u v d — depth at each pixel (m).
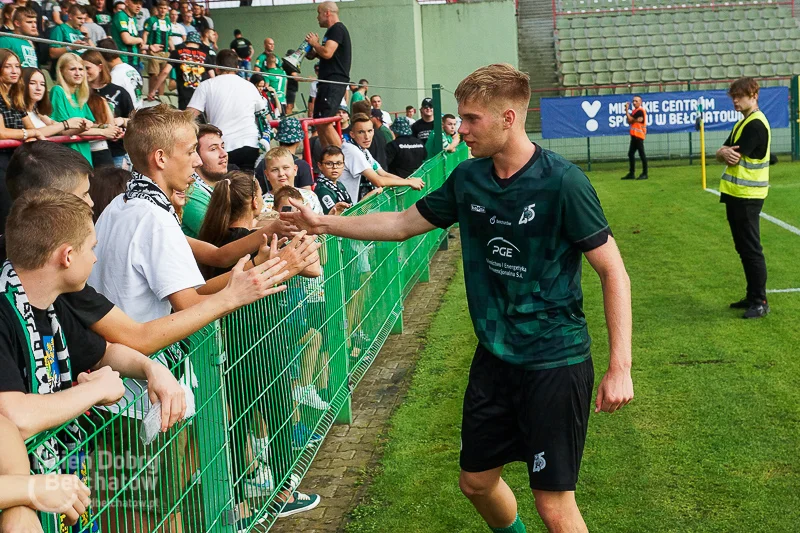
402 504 3.69
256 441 3.17
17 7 6.81
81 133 5.13
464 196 2.75
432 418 4.72
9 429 1.66
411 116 15.34
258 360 3.15
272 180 5.20
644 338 5.97
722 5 23.92
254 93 6.75
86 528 1.95
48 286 1.98
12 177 2.70
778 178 15.12
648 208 12.40
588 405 2.75
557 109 18.44
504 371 2.74
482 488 2.87
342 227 3.10
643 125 16.19
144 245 2.68
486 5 20.61
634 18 23.78
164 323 2.36
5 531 1.56
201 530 2.62
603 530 3.35
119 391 1.95
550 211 2.60
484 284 2.76
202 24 13.48
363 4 19.64
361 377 5.01
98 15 10.02
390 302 6.23
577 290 2.70
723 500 3.57
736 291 7.22
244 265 2.68
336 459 4.24
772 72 21.98
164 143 2.76
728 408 4.57
